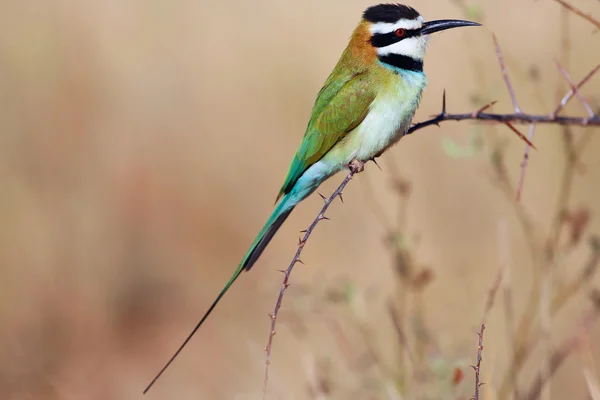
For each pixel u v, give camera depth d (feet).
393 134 28.32
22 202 44.50
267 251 43.37
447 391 25.89
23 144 46.44
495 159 30.07
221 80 49.16
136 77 49.21
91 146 46.85
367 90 28.02
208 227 44.93
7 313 41.34
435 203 40.98
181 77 49.29
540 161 37.76
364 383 27.43
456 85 45.47
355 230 42.39
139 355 39.78
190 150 47.19
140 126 47.44
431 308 34.47
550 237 27.81
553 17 43.68
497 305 30.86
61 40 49.29
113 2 50.52
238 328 39.83
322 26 51.42
